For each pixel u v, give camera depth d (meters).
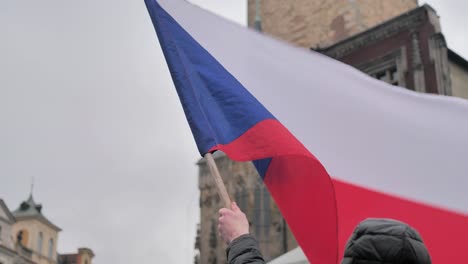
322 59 5.61
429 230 5.17
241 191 27.22
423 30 22.12
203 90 4.84
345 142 5.32
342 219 5.04
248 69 5.32
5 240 56.62
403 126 5.49
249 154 4.29
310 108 5.35
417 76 21.83
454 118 5.57
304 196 4.24
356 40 23.67
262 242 25.95
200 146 4.41
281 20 29.92
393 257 2.27
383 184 5.27
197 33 5.29
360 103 5.49
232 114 4.59
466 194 5.33
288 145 4.19
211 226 28.97
